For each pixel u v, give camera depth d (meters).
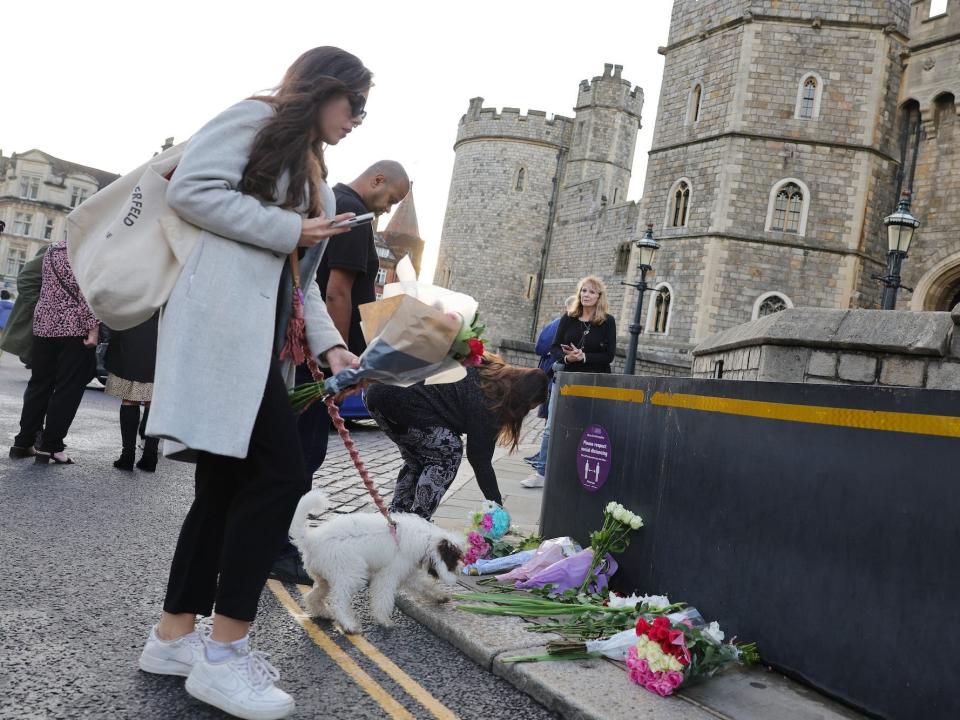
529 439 11.81
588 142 43.00
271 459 2.38
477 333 2.77
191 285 2.26
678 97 26.83
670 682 2.65
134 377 6.04
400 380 2.70
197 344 2.24
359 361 2.70
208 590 2.53
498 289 44.03
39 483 5.23
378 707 2.48
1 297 29.89
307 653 2.89
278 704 2.28
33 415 6.05
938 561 2.43
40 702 2.24
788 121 24.45
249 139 2.36
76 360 5.95
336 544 3.10
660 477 3.65
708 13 26.09
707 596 3.29
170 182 2.30
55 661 2.54
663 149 26.95
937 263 23.58
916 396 2.55
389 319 2.63
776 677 2.89
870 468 2.67
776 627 2.95
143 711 2.26
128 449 6.13
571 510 4.35
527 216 43.94
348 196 3.96
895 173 24.75
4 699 2.23
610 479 4.03
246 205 2.29
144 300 2.29
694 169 25.73
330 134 2.54
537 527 5.34
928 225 23.94
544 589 3.64
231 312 2.28
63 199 60.19
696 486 3.42
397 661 2.92
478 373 4.00
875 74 23.95
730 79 25.03
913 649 2.47
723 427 3.31
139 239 2.32
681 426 3.55
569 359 6.92
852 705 2.62
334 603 3.10
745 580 3.11
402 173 4.16
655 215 26.91
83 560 3.69
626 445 3.94
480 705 2.59
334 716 2.38
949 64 23.41
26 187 59.56
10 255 59.00
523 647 3.00
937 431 2.48
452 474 4.01
